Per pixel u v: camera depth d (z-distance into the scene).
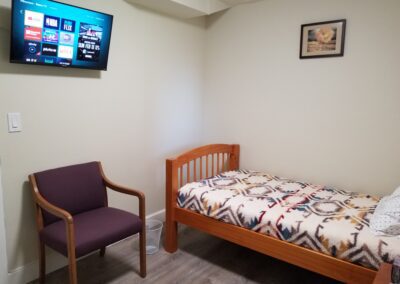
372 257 1.62
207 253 2.53
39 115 2.05
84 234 1.82
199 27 3.23
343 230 1.75
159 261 2.40
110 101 2.48
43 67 2.03
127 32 2.53
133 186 2.76
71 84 2.20
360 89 2.48
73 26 2.03
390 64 2.34
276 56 2.87
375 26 2.37
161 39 2.83
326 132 2.68
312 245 1.82
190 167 3.31
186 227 3.01
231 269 2.31
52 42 1.95
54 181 2.03
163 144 3.00
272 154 3.01
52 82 2.09
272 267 2.34
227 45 3.18
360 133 2.53
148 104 2.79
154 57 2.79
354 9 2.44
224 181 2.68
